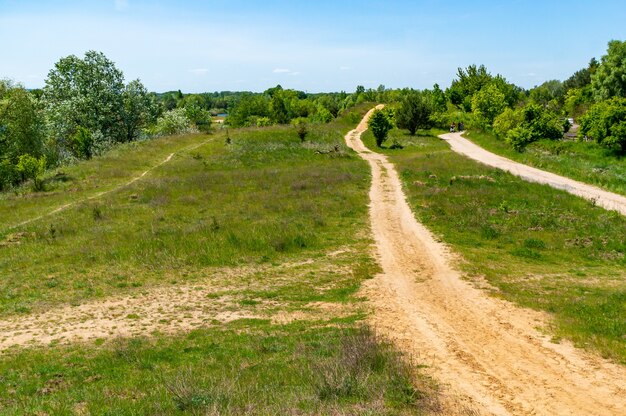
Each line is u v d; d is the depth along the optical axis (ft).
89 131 160.66
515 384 28.58
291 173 121.49
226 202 91.97
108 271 56.24
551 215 77.66
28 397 28.73
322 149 162.40
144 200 93.35
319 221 75.36
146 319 43.45
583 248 63.41
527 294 46.44
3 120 147.23
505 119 173.27
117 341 38.42
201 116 264.72
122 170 124.16
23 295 49.52
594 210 79.97
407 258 60.03
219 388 25.91
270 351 34.17
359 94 393.70
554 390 27.81
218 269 57.11
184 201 92.07
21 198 98.99
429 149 174.40
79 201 94.43
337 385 25.93
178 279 53.98
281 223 73.87
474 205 84.58
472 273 53.47
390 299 46.16
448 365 31.24
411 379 28.30
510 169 123.75
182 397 25.17
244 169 132.26
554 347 34.17
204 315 44.04
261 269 56.95
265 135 183.21
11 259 60.23
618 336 35.53
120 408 25.11
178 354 35.09
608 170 114.11
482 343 35.24
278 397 25.03
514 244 65.98
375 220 78.74
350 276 53.78
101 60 188.85
